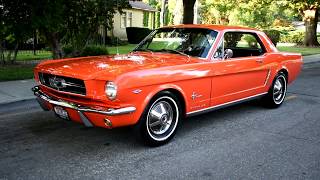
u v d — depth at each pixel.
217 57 5.57
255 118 6.52
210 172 4.14
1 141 5.01
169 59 5.26
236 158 4.57
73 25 11.91
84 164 4.27
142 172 4.09
